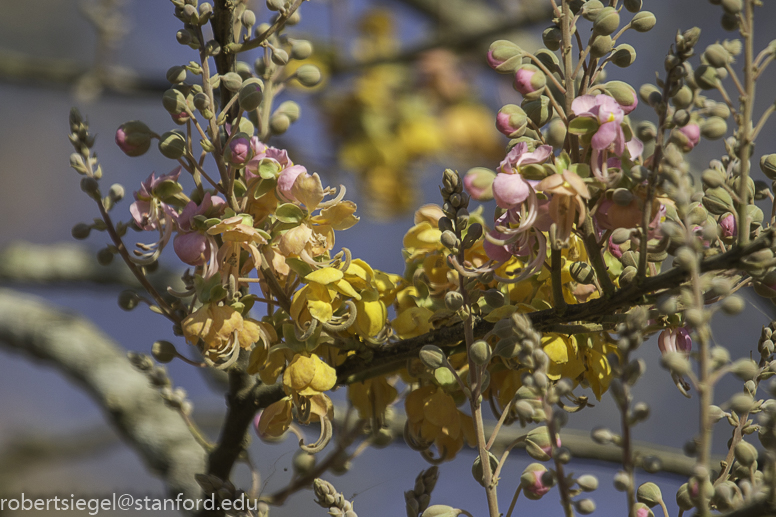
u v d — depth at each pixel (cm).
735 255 71
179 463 94
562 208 72
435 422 76
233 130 76
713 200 73
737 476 74
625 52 74
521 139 74
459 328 75
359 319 75
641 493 74
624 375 69
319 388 75
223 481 79
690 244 70
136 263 77
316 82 81
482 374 74
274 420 76
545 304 76
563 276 76
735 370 69
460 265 74
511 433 95
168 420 97
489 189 73
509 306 75
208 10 76
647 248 72
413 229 79
